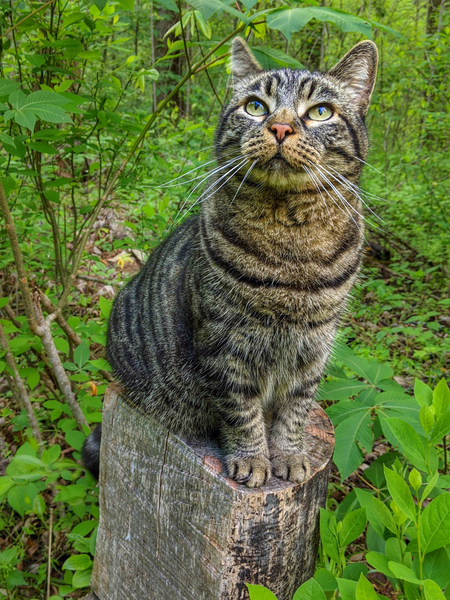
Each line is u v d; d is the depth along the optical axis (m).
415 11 1.62
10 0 0.45
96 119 0.50
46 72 0.52
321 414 0.46
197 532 0.37
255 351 0.38
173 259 0.44
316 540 0.39
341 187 0.37
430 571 0.31
